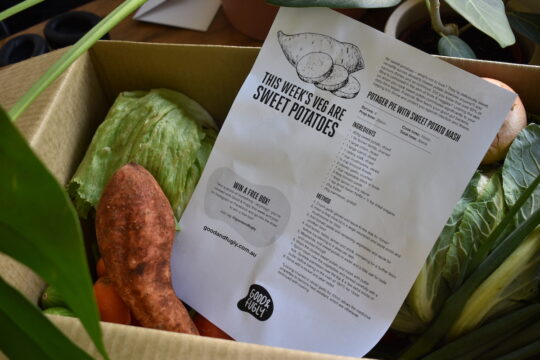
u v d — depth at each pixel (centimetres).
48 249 22
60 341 26
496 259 49
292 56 56
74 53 41
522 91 59
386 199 52
